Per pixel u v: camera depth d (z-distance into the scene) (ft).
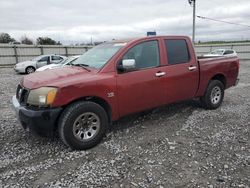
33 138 15.60
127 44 15.75
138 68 15.88
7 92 33.24
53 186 10.61
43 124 12.86
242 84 37.45
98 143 14.58
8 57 95.25
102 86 14.17
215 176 11.16
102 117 14.33
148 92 16.20
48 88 12.84
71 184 10.73
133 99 15.61
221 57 21.88
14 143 14.93
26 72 66.44
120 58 15.20
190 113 20.38
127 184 10.68
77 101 13.74
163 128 17.11
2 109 23.27
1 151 13.88
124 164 12.32
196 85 19.30
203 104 21.07
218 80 21.59
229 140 14.99
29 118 12.77
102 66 14.85
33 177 11.31
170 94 17.51
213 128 17.03
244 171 11.54
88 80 13.75
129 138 15.47
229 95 27.96
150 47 16.65
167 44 17.53
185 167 11.96
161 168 11.91
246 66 80.59
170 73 17.25
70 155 13.32
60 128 13.30
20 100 14.07
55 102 12.74
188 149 13.85
